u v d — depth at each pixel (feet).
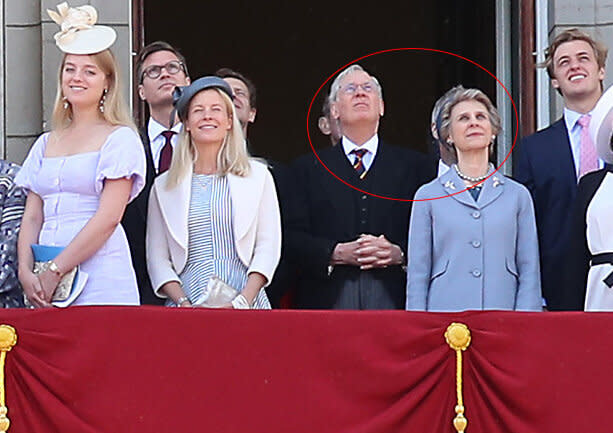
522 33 109.29
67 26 85.61
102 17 105.50
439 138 93.45
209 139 87.04
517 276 91.09
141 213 93.30
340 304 92.84
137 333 75.77
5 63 105.91
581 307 86.74
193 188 87.40
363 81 96.43
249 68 173.06
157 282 86.33
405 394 75.87
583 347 76.23
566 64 96.17
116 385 75.36
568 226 94.53
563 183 95.09
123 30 105.70
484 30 127.85
